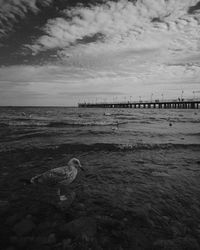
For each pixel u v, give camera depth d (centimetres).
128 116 4869
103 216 394
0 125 2145
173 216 400
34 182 516
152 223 373
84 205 443
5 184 559
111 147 1077
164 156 925
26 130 1747
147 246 308
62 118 3675
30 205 440
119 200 471
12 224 364
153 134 1666
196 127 2316
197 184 580
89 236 328
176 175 657
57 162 791
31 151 957
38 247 303
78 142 1208
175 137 1525
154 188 548
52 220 380
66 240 319
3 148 1001
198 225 368
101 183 584
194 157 909
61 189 535
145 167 746
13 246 305
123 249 301
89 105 18050
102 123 2631
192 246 308
